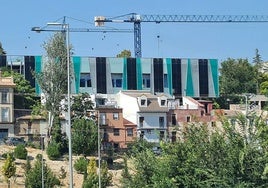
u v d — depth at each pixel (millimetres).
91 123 119438
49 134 124875
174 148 39812
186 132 39719
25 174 96938
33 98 152000
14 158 105250
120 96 150000
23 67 165500
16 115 143625
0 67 163875
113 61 172250
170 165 39406
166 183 38438
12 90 140375
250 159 35500
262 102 150875
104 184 91562
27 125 138125
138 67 174250
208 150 37062
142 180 42375
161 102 147625
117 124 137875
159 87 175250
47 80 129750
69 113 48531
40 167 93250
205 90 178875
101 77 170625
